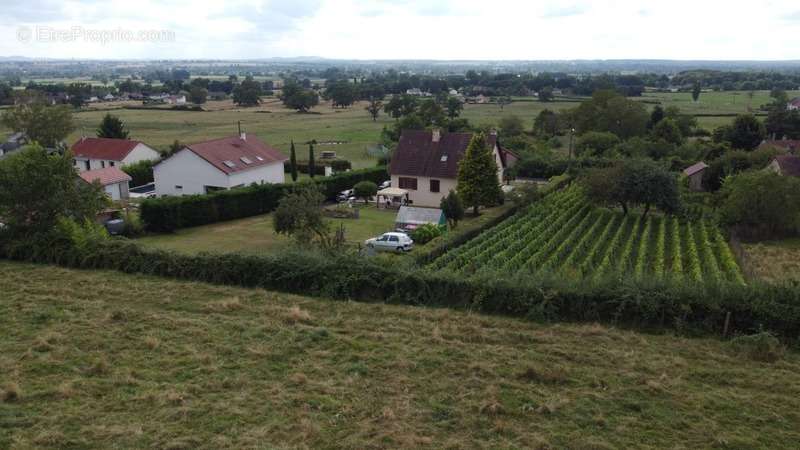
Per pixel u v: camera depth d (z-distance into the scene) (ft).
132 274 92.58
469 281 80.69
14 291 83.97
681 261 117.50
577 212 168.86
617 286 76.54
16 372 58.23
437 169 172.35
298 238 110.93
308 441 47.85
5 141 270.87
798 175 178.70
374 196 178.09
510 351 65.36
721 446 48.26
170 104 559.38
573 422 51.29
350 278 83.71
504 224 145.18
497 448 47.37
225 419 50.98
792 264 119.75
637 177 157.17
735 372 60.70
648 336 70.33
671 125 292.61
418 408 53.31
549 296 75.82
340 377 58.95
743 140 270.26
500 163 193.16
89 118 417.90
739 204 142.00
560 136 345.10
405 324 73.15
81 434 48.39
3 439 47.29
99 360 60.23
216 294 84.02
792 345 67.67
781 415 52.80
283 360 62.69
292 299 82.12
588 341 68.44
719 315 71.00
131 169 200.75
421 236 131.75
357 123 434.30
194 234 138.10
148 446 47.01
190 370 60.03
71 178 107.34
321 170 232.32
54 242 98.84
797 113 316.40
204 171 170.71
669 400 55.11
